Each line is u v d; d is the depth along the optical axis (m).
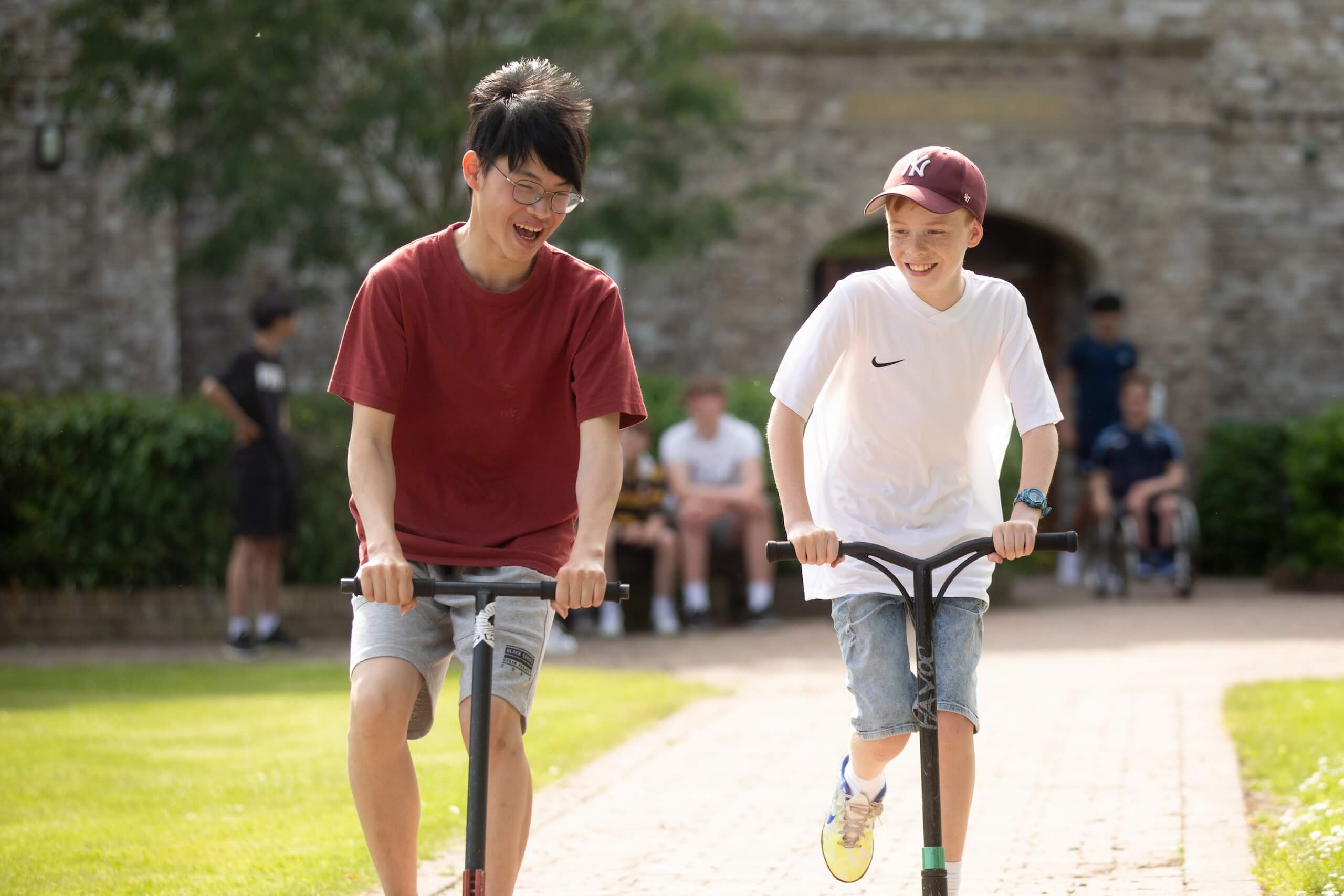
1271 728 19.38
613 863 14.33
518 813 10.51
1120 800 16.20
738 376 44.62
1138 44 45.28
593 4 35.72
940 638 11.57
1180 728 20.00
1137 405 38.59
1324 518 38.81
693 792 17.36
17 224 44.00
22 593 34.66
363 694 10.25
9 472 34.72
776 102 44.72
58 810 16.17
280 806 16.44
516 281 10.75
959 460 11.95
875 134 45.28
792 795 17.17
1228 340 47.88
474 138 10.22
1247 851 13.89
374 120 34.44
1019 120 45.62
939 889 9.64
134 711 23.02
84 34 34.81
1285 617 33.19
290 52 34.03
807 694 24.23
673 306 45.62
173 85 35.28
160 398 37.09
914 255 11.17
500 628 10.62
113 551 34.72
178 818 15.86
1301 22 47.75
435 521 10.95
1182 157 45.75
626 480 34.22
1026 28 45.91
